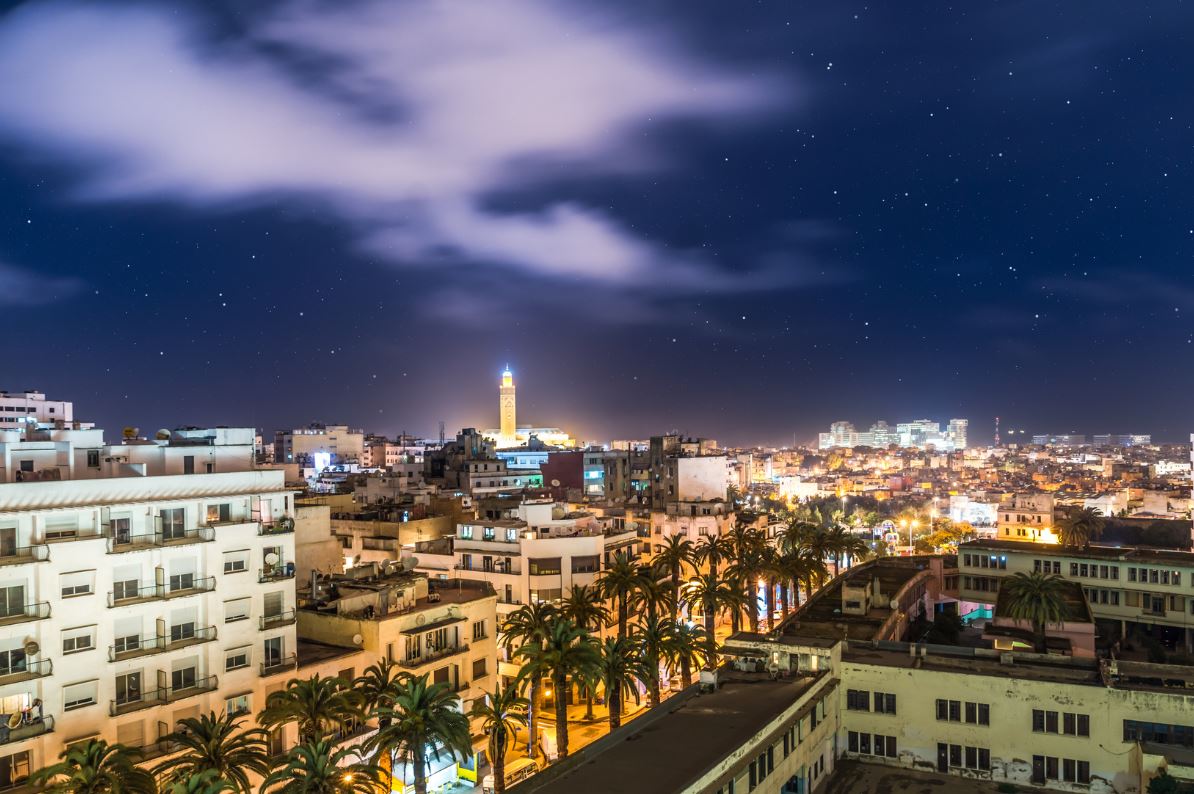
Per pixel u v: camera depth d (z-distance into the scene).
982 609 130.00
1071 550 127.81
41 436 75.12
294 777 55.81
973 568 129.75
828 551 159.25
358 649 83.62
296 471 165.00
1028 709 61.75
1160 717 58.31
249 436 85.44
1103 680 61.53
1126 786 58.69
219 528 74.06
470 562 124.50
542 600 116.88
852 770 64.44
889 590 112.06
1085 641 95.75
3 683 59.78
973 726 63.22
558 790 43.59
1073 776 60.31
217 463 80.75
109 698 65.44
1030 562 125.56
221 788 50.72
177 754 67.38
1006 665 66.75
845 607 101.06
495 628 98.00
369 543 135.50
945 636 106.12
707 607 110.94
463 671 91.31
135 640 68.12
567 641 78.56
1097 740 59.75
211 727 61.00
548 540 118.88
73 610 64.06
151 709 67.19
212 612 72.75
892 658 69.00
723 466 196.00
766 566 123.00
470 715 82.12
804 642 69.81
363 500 196.38
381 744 61.66
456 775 82.44
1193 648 113.50
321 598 90.12
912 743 64.94
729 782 47.66
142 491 70.62
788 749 56.19
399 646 84.88
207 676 71.19
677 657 95.00
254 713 73.62
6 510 61.75
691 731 52.22
